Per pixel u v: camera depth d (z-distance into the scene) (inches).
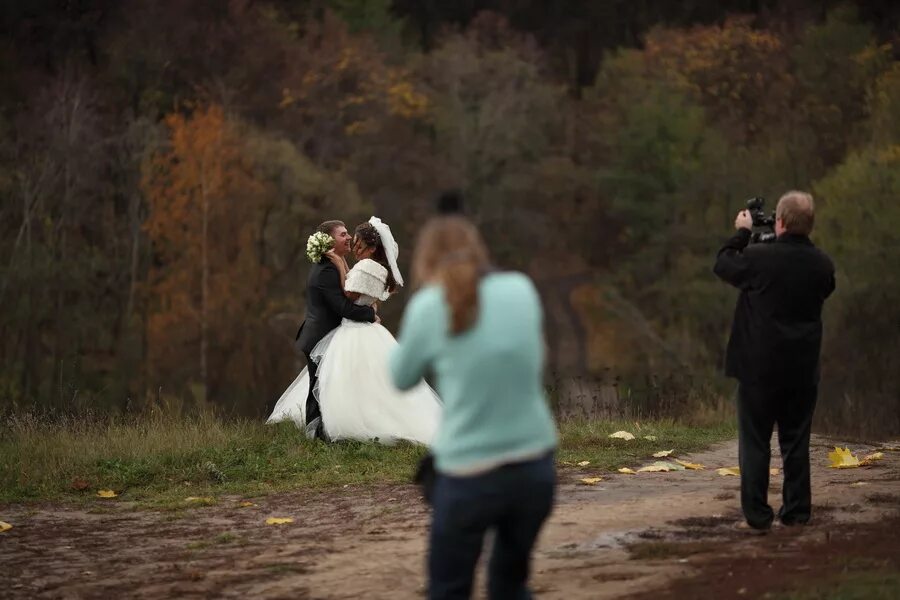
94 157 2303.2
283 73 2827.3
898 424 964.6
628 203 2878.9
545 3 3595.0
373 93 2851.9
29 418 597.3
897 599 242.7
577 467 485.1
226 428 581.3
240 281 2276.1
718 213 2770.7
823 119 2760.8
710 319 2593.5
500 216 2871.6
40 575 327.0
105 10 2655.0
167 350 2223.2
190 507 428.8
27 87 2516.0
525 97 2960.1
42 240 2220.7
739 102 2920.8
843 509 350.3
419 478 210.4
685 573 282.2
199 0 2783.0
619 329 2770.7
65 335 2124.8
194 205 2314.2
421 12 3558.1
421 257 203.8
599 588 275.9
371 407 536.4
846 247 2149.4
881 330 2062.0
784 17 3073.3
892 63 2834.6
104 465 502.6
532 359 200.7
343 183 2498.8
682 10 3427.7
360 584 297.7
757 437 322.3
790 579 265.1
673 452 529.7
